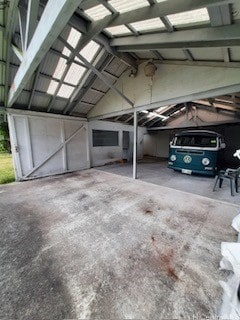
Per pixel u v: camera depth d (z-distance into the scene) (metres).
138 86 5.19
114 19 2.77
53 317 1.33
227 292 1.32
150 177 6.10
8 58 3.56
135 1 2.37
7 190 4.55
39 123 5.80
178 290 1.57
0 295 1.52
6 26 2.89
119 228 2.66
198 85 3.82
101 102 6.58
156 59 4.54
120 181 5.54
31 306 1.42
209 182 5.43
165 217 3.03
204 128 10.09
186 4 1.88
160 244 2.25
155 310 1.39
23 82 3.05
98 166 8.32
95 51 4.34
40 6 2.85
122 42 3.69
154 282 1.66
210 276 1.72
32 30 2.26
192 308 1.40
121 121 9.28
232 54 2.99
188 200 3.86
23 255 2.05
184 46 2.92
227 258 1.52
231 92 3.34
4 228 2.67
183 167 6.38
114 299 1.49
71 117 6.72
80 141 7.27
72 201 3.79
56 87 5.11
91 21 3.24
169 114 9.30
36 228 2.67
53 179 5.78
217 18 2.06
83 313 1.37
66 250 2.14
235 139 9.02
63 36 3.59
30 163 5.64
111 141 9.00
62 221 2.89
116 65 5.12
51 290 1.57
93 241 2.33
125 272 1.78
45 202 3.73
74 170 7.14
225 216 3.06
